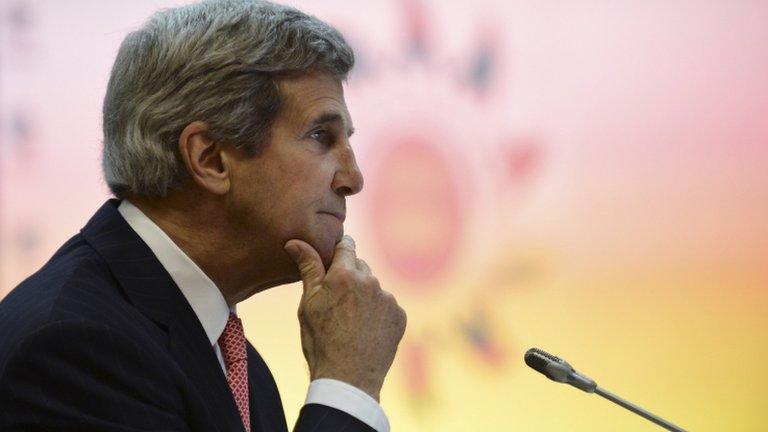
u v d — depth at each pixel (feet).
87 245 14.99
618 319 36.09
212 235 15.19
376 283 15.34
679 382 35.83
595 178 36.22
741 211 35.73
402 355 37.19
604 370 36.14
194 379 14.51
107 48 39.22
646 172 36.09
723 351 35.76
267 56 14.90
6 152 39.63
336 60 15.53
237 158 15.01
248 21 15.06
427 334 37.04
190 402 14.05
